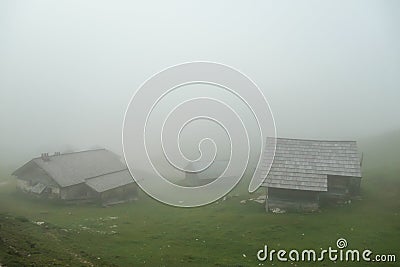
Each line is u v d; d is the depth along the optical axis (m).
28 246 26.12
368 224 39.28
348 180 49.12
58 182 54.91
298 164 50.16
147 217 46.91
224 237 36.88
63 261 23.95
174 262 29.12
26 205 52.91
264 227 40.00
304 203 46.81
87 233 36.44
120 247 32.75
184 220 44.62
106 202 56.25
